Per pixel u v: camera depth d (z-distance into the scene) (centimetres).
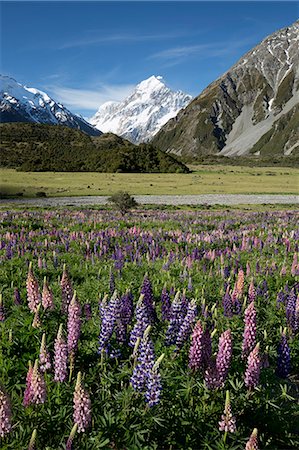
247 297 1079
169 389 616
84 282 1216
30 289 805
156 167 16212
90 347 712
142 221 3288
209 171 17275
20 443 499
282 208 6084
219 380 598
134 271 1385
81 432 525
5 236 2147
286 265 1569
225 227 2981
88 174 14562
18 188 9469
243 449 549
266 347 782
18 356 707
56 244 1942
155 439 562
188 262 1438
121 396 585
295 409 669
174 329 729
